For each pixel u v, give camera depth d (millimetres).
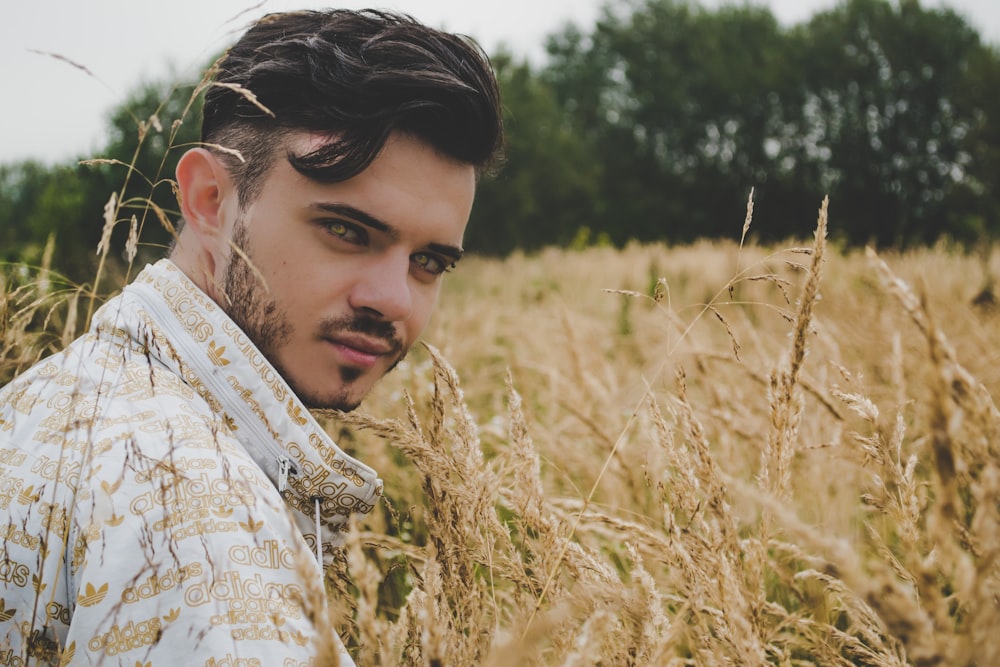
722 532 1336
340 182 1118
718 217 54906
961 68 48562
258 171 1149
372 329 1180
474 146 1209
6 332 1299
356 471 1176
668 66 55938
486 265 18516
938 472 742
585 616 1161
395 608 1722
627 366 4203
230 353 1114
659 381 3205
